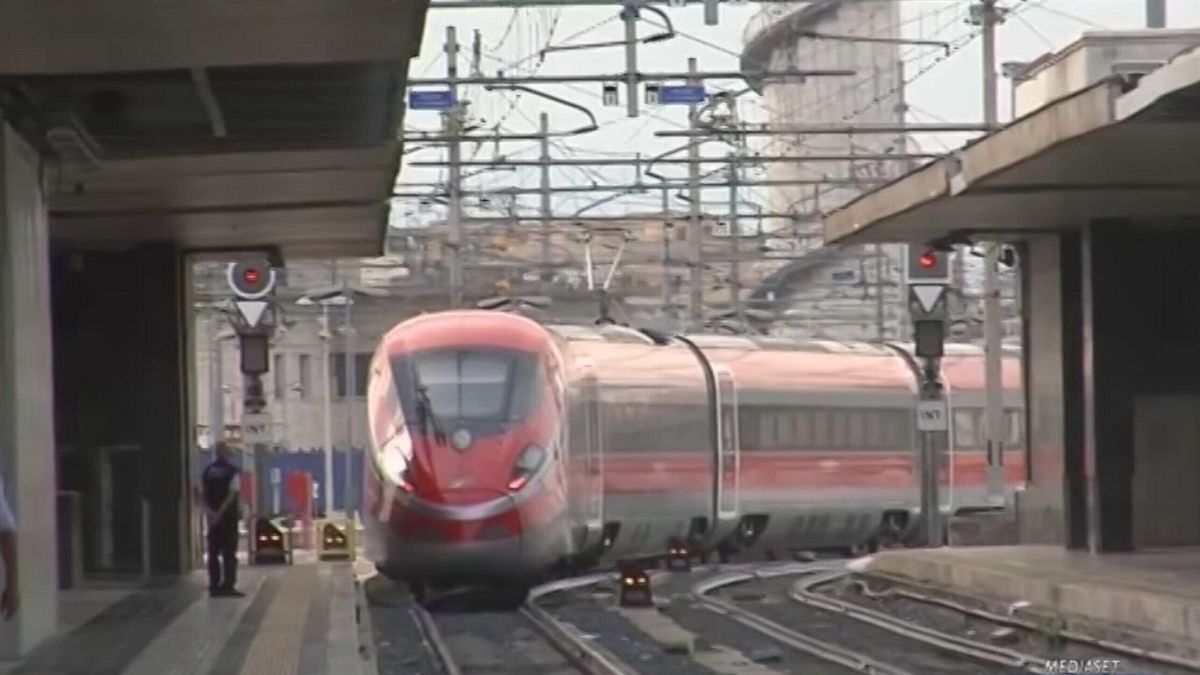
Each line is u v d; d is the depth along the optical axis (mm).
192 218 79562
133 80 52375
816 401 117688
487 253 154500
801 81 99062
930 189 77188
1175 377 85875
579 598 89188
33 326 54219
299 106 57469
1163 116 57875
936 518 107875
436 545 81188
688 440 107125
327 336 172125
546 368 86750
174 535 86625
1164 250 85938
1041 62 101250
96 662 52281
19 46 46719
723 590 94938
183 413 88312
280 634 60344
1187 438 86375
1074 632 63719
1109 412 85938
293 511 146125
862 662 57844
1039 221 86750
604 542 99625
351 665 51562
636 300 164750
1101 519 86062
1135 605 61875
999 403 109062
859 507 120688
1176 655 56031
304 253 94938
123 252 87312
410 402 84500
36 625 54625
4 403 50500
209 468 75688
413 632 73688
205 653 54719
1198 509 86438
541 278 153875
